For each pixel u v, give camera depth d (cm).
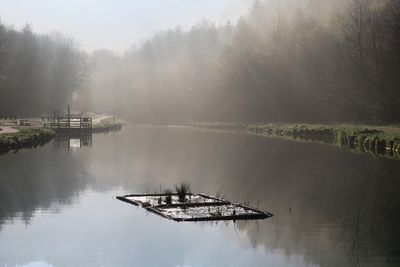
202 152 4425
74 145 4997
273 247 1683
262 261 1559
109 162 3650
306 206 2230
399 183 2784
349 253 1623
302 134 6347
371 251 1650
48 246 1662
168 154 4238
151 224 1900
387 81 5912
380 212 2130
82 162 3612
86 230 1834
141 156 4069
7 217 2005
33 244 1683
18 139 4494
